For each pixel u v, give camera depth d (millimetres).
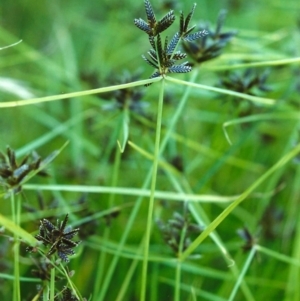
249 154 500
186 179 421
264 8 598
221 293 412
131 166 452
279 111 480
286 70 499
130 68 592
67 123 452
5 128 525
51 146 506
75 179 452
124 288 374
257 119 435
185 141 427
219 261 444
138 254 378
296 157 397
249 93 404
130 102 390
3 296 404
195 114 489
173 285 414
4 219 297
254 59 462
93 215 377
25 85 514
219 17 381
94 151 465
